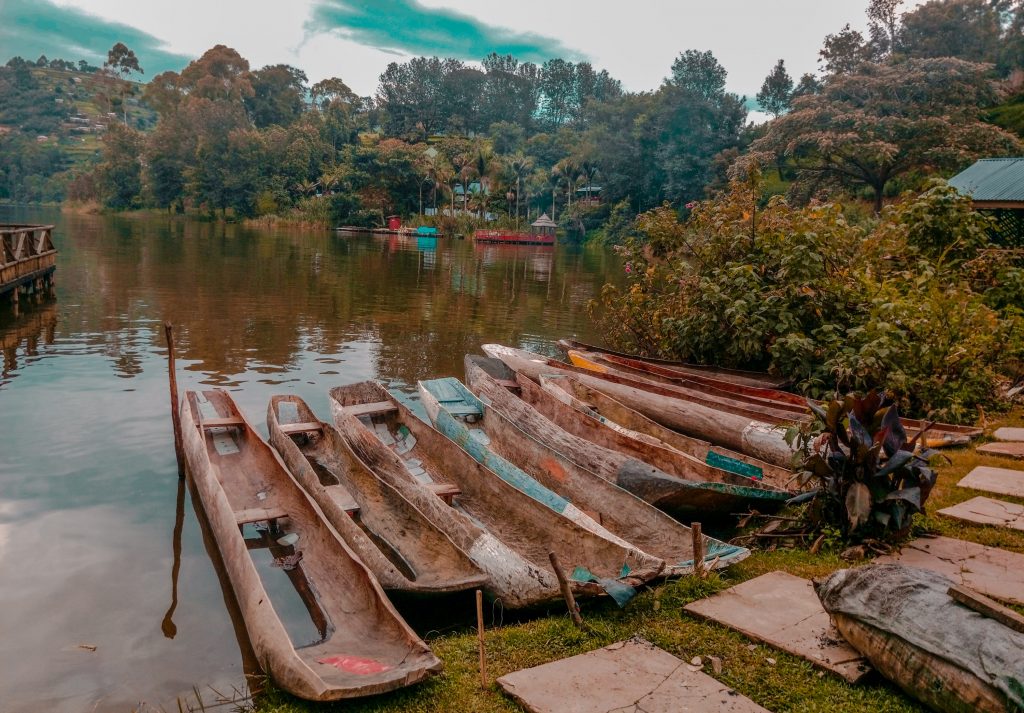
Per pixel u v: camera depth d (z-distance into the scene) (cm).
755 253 1095
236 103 9731
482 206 8506
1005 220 1527
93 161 12062
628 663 388
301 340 1509
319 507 618
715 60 8206
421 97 12381
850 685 359
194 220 8219
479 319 1928
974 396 905
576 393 946
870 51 6469
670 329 1174
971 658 307
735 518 649
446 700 366
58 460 783
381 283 2673
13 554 585
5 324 1523
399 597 489
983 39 6431
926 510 602
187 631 488
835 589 388
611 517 613
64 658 455
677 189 6781
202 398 906
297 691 368
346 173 8181
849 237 1097
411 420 797
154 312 1755
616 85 14300
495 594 486
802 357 947
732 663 384
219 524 580
